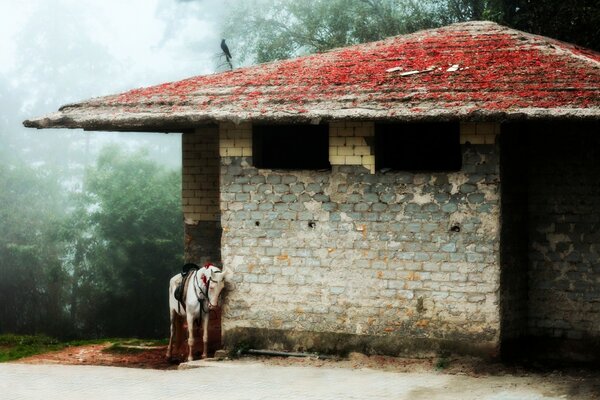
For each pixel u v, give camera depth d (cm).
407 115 1295
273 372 1344
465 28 1672
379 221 1391
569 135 1388
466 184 1339
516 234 1380
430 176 1359
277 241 1452
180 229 4944
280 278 1452
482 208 1330
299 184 1438
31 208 5356
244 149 1468
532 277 1411
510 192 1362
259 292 1465
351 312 1409
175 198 4969
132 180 5003
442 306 1356
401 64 1508
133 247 4862
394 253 1383
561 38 2377
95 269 4950
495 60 1459
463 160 1339
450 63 1471
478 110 1262
